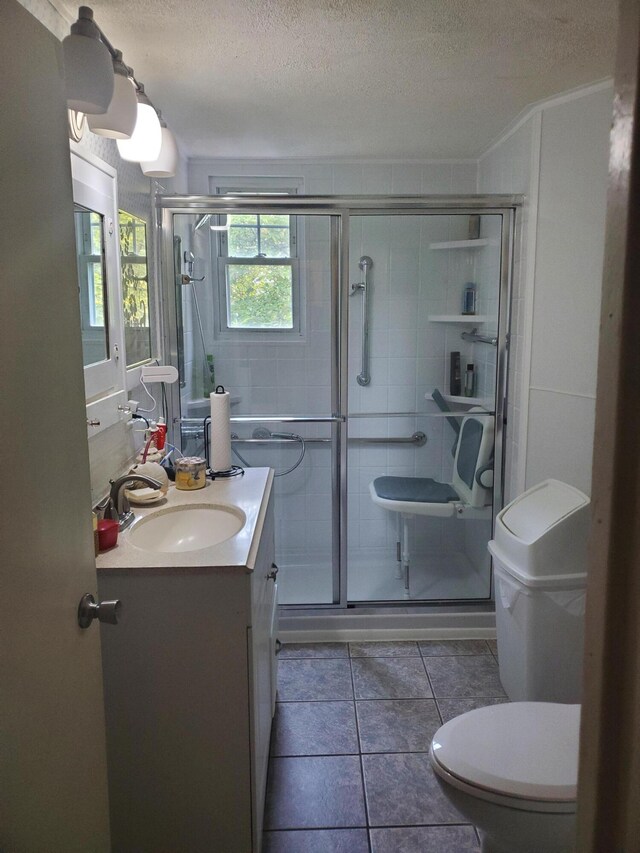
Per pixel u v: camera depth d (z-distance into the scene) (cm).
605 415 49
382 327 288
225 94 232
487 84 224
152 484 182
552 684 220
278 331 286
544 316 257
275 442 294
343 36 182
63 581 103
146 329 249
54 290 101
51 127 100
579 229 241
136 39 183
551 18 171
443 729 158
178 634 153
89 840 113
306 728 225
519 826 138
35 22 94
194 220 275
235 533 188
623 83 47
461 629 289
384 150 316
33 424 92
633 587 48
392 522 305
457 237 281
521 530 227
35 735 91
